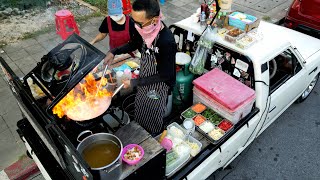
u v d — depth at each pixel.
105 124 2.63
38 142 2.95
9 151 3.88
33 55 5.68
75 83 2.18
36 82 2.65
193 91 3.29
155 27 2.31
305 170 3.82
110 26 3.86
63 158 2.28
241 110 3.05
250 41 3.22
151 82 2.53
